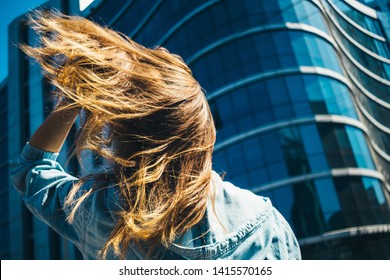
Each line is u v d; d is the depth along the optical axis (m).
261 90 23.94
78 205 0.57
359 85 28.95
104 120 0.56
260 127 23.23
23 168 0.73
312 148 22.56
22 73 41.31
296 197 21.53
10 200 38.62
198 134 0.58
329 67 25.14
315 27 26.06
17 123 40.06
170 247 0.54
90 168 0.61
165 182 0.55
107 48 0.59
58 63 0.58
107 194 0.58
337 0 32.84
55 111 0.67
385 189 24.12
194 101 0.60
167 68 0.61
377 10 37.84
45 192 0.67
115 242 0.52
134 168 0.56
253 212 0.60
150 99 0.56
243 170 23.02
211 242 0.55
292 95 23.59
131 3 32.69
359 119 24.92
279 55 24.48
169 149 0.55
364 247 21.12
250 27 25.38
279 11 25.59
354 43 32.12
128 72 0.57
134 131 0.56
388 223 22.31
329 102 23.98
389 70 34.19
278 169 22.20
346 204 21.56
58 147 0.73
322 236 20.73
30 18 0.61
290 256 0.60
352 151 23.19
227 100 24.72
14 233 36.81
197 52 26.66
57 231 0.65
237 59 25.06
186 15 27.72
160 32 29.55
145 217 0.52
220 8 26.48
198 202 0.54
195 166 0.57
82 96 0.54
